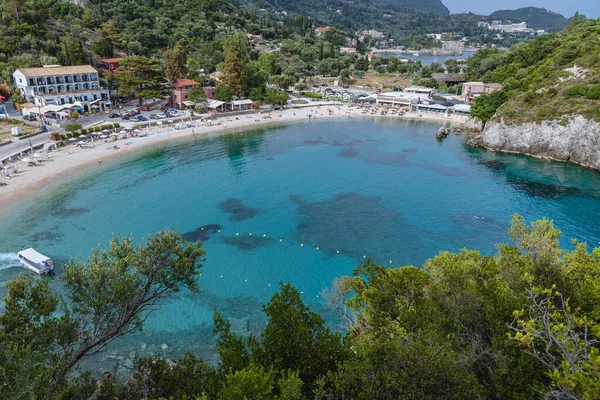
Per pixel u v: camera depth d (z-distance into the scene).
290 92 187.88
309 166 96.19
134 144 105.38
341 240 61.12
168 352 37.56
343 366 17.19
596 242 60.06
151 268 23.19
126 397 20.39
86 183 80.19
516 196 77.94
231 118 138.75
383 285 24.98
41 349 19.12
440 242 60.91
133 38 181.75
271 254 56.72
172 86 143.00
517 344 17.55
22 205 68.88
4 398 13.90
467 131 129.50
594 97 99.94
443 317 20.66
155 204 72.50
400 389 15.44
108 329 22.16
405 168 95.69
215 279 50.50
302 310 20.86
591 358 11.91
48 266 48.44
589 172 91.94
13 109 115.75
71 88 122.31
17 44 130.38
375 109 161.12
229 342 20.30
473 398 15.62
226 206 72.75
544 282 22.27
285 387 15.45
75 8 183.25
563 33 169.12
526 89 122.19
